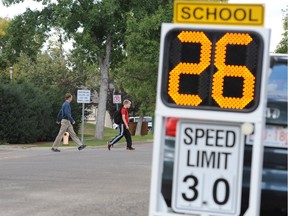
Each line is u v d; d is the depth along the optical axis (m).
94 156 53.34
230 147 17.12
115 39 95.62
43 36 94.25
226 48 16.94
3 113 78.19
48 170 40.25
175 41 17.31
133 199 28.62
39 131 85.69
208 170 17.30
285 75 19.66
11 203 27.38
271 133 19.03
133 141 93.06
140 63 108.12
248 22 16.80
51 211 25.53
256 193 16.61
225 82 16.97
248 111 16.72
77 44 93.56
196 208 17.36
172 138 18.81
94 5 91.50
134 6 92.25
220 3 16.98
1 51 103.62
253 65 16.77
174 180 17.52
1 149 66.62
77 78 158.25
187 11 17.23
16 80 93.75
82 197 29.09
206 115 17.02
